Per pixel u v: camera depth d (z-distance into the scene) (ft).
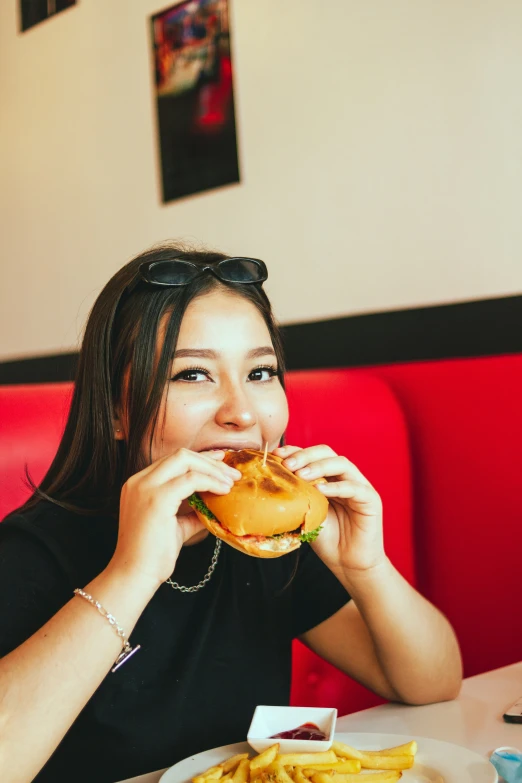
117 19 10.80
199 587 3.84
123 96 10.83
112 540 3.85
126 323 3.76
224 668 3.90
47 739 2.77
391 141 7.83
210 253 4.28
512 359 6.48
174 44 9.99
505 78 6.95
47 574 3.62
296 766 2.75
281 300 9.02
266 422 3.76
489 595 6.63
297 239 8.77
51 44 11.90
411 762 2.80
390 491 6.79
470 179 7.25
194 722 3.71
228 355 3.60
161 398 3.56
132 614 3.02
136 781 2.95
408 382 7.26
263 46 8.92
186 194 10.02
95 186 11.40
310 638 4.50
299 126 8.63
